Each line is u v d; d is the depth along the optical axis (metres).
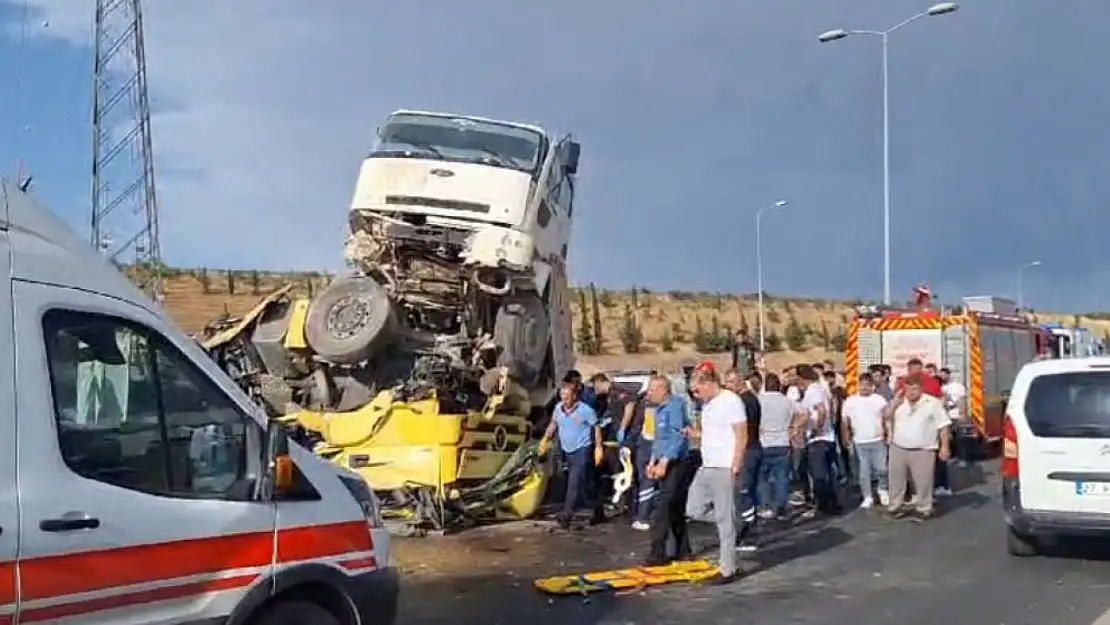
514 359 14.45
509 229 14.52
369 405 13.55
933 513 15.42
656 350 57.62
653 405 11.38
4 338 4.71
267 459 5.64
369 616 6.19
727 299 78.88
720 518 10.54
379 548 6.34
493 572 10.87
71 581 4.73
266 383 14.50
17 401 4.70
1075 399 11.20
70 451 4.87
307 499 5.92
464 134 15.09
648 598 9.72
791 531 13.78
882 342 23.77
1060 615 9.07
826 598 9.73
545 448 14.11
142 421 5.19
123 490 5.02
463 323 14.70
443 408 13.66
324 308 14.09
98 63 37.50
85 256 5.20
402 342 14.39
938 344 23.25
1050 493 11.18
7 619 4.51
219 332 14.93
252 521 5.51
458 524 13.62
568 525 13.68
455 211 14.61
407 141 15.01
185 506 5.25
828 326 72.31
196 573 5.22
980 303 26.42
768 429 14.67
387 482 13.21
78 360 4.99
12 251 4.84
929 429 14.80
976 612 9.18
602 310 67.56
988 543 12.80
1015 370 26.00
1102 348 35.09
